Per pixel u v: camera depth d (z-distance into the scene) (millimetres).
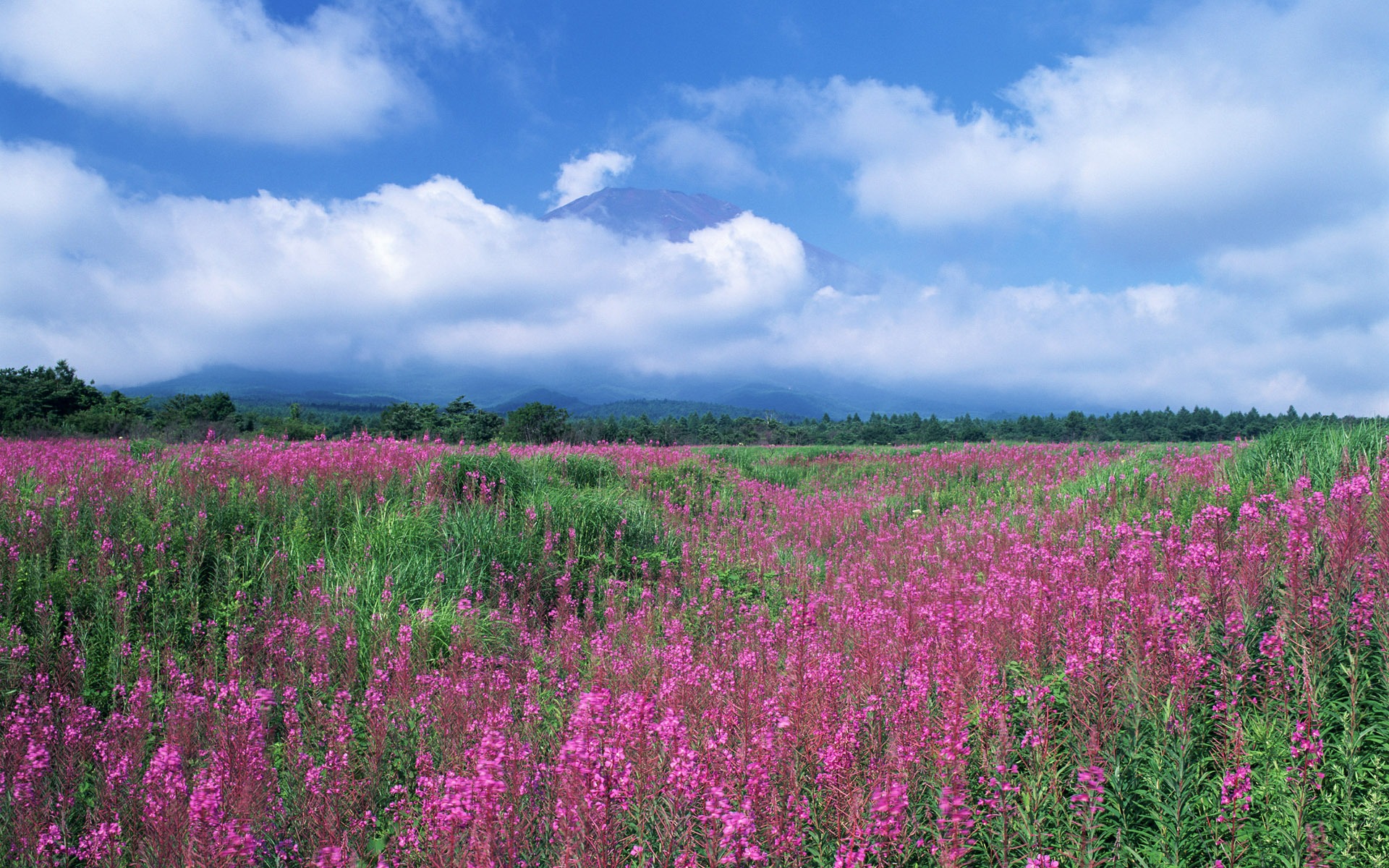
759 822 3318
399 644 6238
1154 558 6102
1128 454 18625
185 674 5723
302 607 6961
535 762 4012
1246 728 3791
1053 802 3471
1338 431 9617
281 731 5242
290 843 3598
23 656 5719
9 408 34312
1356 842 3197
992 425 81688
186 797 3373
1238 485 9180
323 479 10242
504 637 7039
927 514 14711
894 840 3217
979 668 4297
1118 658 4176
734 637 7086
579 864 2928
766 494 16656
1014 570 7332
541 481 12297
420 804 4051
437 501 10289
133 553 7316
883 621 6254
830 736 3789
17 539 7324
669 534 11523
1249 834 3223
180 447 13711
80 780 4441
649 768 3332
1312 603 4141
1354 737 3508
